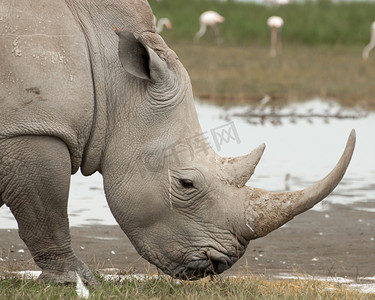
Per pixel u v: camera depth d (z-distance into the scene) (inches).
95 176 1095.0
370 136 1444.4
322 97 1963.6
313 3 3538.4
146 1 553.6
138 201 531.2
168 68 533.6
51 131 507.5
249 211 524.4
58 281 540.1
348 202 966.4
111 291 524.4
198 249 528.4
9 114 504.4
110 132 535.8
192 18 3383.4
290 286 596.1
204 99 1894.7
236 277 621.0
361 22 3292.3
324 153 1258.0
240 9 3528.5
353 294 579.8
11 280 550.9
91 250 729.6
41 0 516.4
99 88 529.7
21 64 503.2
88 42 529.3
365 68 2461.9
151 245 536.7
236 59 2598.4
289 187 1000.9
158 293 533.6
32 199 522.6
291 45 3088.1
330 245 784.9
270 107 1765.5
